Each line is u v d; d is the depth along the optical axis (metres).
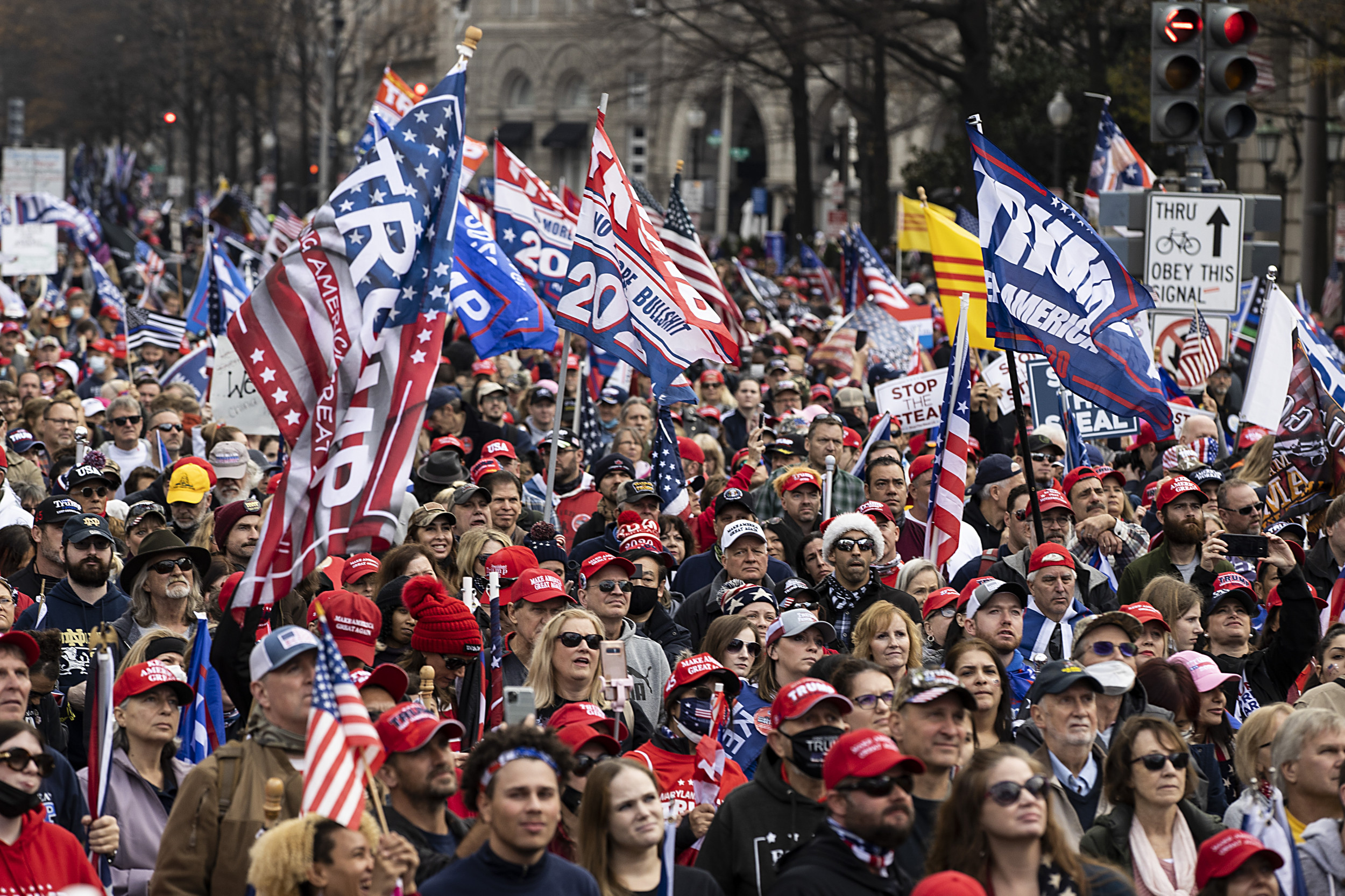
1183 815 19.31
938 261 42.41
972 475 41.22
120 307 72.25
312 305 22.02
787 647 23.09
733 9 153.88
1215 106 38.28
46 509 28.77
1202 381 41.41
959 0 110.12
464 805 18.38
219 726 22.59
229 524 28.17
